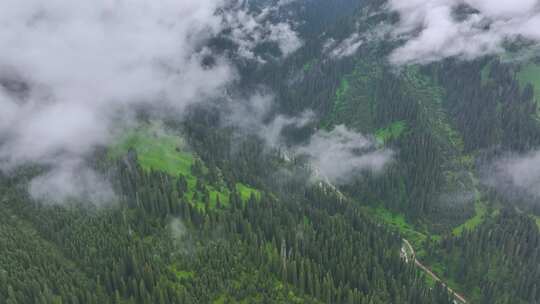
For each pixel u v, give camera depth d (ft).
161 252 554.87
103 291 504.02
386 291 565.94
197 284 508.94
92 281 501.15
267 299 503.61
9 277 489.67
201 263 546.26
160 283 498.28
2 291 476.95
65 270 526.16
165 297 486.38
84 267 533.14
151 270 507.30
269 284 523.70
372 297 526.16
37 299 458.09
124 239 570.46
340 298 538.06
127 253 533.55
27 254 524.93
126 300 499.92
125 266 524.93
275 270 554.46
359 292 529.45
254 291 513.04
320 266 565.53
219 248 568.00
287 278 548.31
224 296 506.48
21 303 468.75
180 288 493.77
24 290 479.00
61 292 473.26
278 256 562.66
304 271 545.44
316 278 529.04
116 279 508.94
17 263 513.04
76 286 498.69
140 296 497.87
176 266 542.98
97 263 531.50
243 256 566.77
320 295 535.19
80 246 555.28
